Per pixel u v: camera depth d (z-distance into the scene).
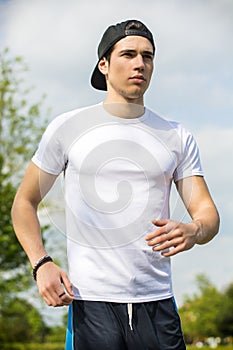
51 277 2.65
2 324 18.20
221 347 32.41
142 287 2.74
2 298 17.08
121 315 2.71
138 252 2.75
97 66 2.96
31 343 18.83
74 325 2.75
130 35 2.81
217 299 56.56
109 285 2.72
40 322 17.02
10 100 17.62
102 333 2.69
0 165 17.23
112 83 2.85
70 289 2.65
